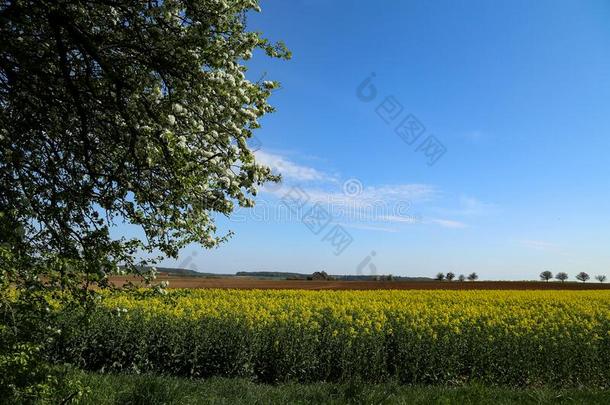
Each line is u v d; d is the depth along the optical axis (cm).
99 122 655
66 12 587
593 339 1204
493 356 1126
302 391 850
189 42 616
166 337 1091
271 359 1089
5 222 488
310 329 1162
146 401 689
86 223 639
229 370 1061
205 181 626
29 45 655
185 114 643
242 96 657
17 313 510
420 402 783
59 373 662
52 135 691
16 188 611
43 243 581
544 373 1134
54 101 654
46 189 645
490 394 859
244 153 654
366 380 1059
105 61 610
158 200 672
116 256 586
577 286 4109
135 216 636
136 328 1089
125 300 1270
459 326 1327
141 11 636
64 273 526
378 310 1562
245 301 1631
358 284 4028
